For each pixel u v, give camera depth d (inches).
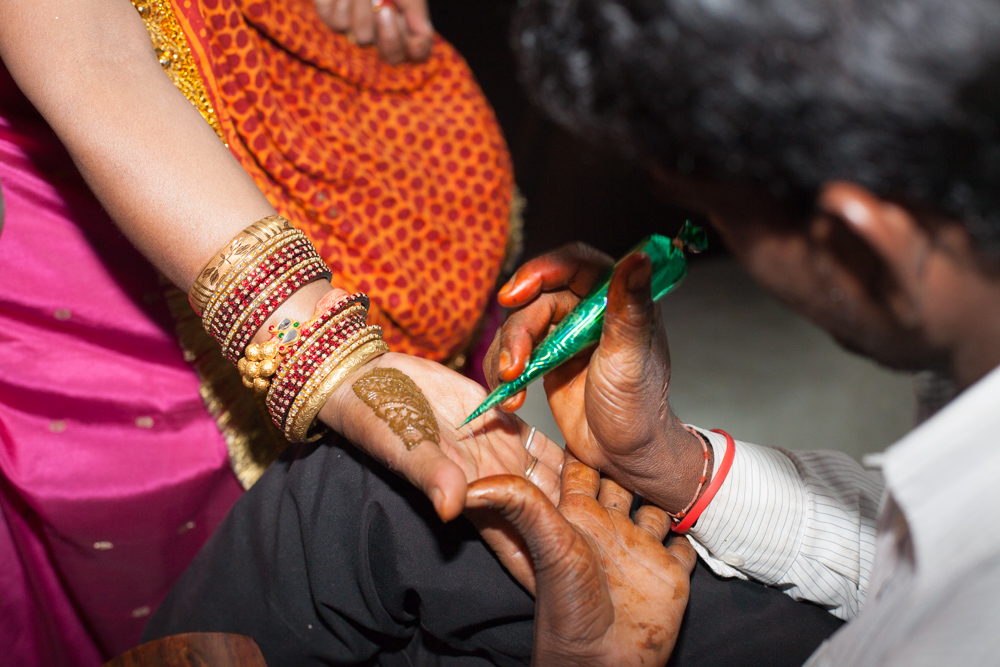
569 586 26.9
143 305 46.5
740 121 18.4
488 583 30.9
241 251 35.2
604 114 20.8
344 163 51.9
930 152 17.5
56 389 44.0
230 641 31.6
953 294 20.1
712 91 18.3
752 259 22.6
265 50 50.1
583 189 126.0
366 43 58.1
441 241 56.1
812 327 118.6
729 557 34.9
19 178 43.2
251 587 34.9
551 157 126.5
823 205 18.8
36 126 43.9
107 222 45.6
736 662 33.2
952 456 20.5
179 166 35.9
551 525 26.5
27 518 45.2
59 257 44.3
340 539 32.9
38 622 47.2
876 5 17.2
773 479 35.2
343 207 51.8
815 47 17.5
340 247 51.3
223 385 48.8
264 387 35.5
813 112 17.8
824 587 34.6
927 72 17.0
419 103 60.6
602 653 28.2
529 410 95.3
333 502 33.4
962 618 18.1
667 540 35.7
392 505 31.9
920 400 29.9
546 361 30.1
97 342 45.8
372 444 30.5
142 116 36.1
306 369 33.9
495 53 123.3
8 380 42.9
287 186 49.4
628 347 28.4
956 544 19.8
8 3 36.1
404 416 30.3
